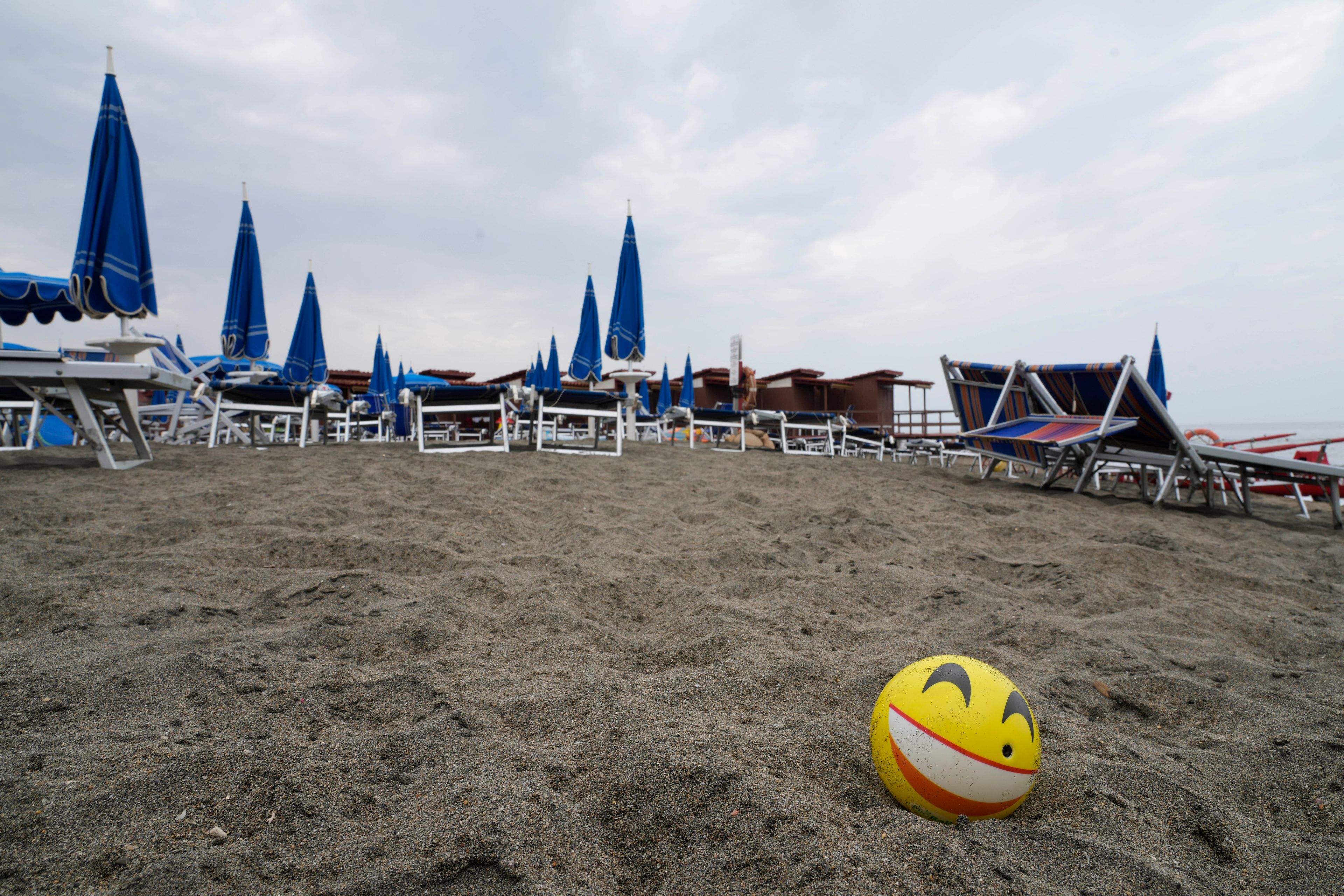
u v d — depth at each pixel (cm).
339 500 442
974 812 156
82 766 152
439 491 498
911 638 281
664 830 150
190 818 141
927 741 158
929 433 1942
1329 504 820
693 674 233
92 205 544
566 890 130
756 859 139
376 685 212
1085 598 338
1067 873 140
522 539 408
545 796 158
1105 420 654
